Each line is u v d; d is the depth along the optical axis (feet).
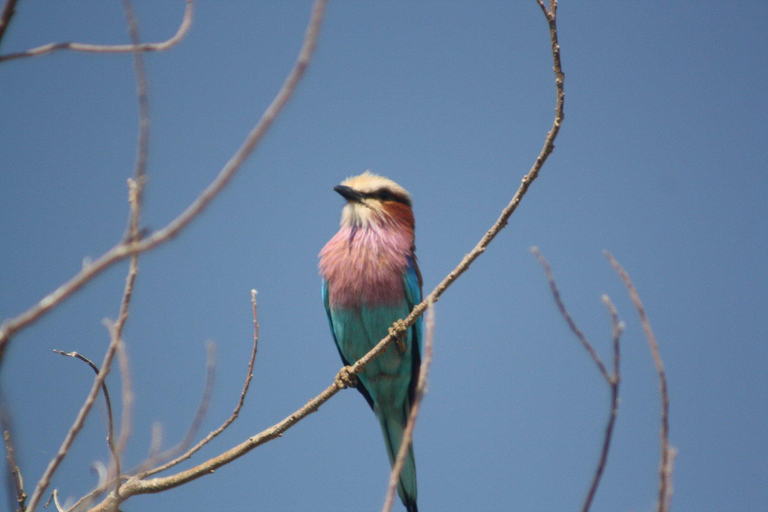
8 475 25.43
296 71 16.20
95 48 20.92
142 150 19.79
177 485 32.73
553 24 32.60
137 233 17.24
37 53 20.90
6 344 22.29
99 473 30.96
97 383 22.26
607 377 22.22
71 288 15.06
